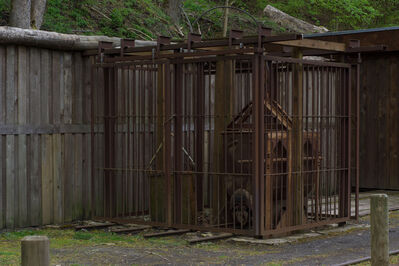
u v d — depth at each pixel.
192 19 21.42
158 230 8.74
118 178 9.65
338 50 8.87
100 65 9.16
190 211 8.77
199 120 9.65
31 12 13.03
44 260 3.21
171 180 8.78
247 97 8.16
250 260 6.74
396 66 13.70
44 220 8.91
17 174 8.52
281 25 25.14
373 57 14.01
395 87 13.72
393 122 13.76
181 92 8.71
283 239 7.96
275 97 8.72
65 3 15.74
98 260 6.73
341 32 13.80
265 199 7.91
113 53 9.12
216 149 8.66
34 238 3.23
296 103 8.38
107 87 9.27
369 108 14.09
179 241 7.99
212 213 8.66
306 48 8.48
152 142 9.82
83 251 7.24
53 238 8.11
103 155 9.32
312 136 8.59
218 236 8.09
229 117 8.63
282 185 8.10
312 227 8.51
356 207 9.38
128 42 8.95
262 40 7.67
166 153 8.55
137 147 9.96
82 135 9.46
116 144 9.63
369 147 14.11
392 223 9.44
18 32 8.29
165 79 8.56
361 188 14.49
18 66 8.51
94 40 9.42
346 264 6.38
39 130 8.78
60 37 8.90
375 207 5.02
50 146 8.98
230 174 8.11
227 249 7.44
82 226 8.78
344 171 9.10
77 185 9.38
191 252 7.24
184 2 22.44
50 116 8.99
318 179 8.70
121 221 8.95
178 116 8.70
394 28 13.10
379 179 13.97
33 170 8.73
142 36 16.67
